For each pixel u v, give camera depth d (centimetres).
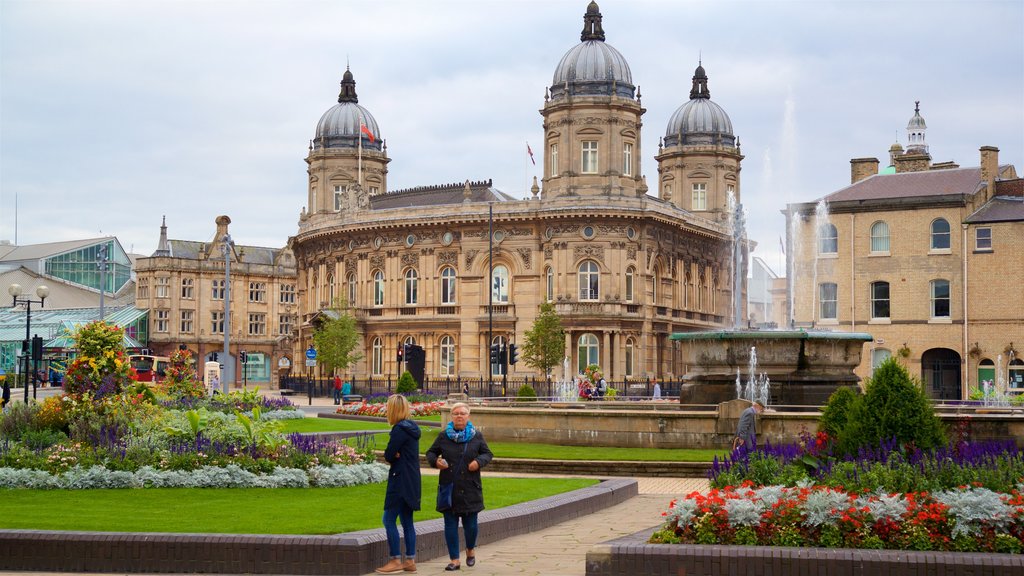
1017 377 7056
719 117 11069
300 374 10950
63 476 2427
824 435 2044
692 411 3481
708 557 1548
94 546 1725
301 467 2528
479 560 1814
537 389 8825
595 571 1580
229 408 4947
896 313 7381
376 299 9956
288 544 1695
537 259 9150
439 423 5072
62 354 10800
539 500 2302
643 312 9119
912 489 1720
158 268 13138
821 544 1605
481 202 9369
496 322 9219
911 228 7369
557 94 9250
